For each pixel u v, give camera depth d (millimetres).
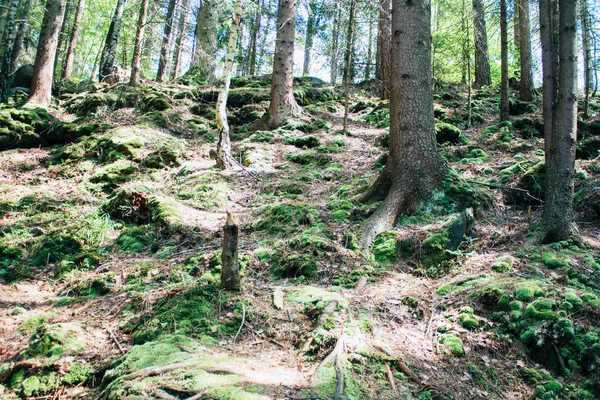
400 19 7527
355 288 5344
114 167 10141
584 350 4176
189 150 11703
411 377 3777
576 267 5359
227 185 9266
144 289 5719
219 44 25594
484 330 4516
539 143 10406
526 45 14242
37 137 12375
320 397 3350
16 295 5949
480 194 7465
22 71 18047
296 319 4707
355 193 8031
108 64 17656
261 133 12492
